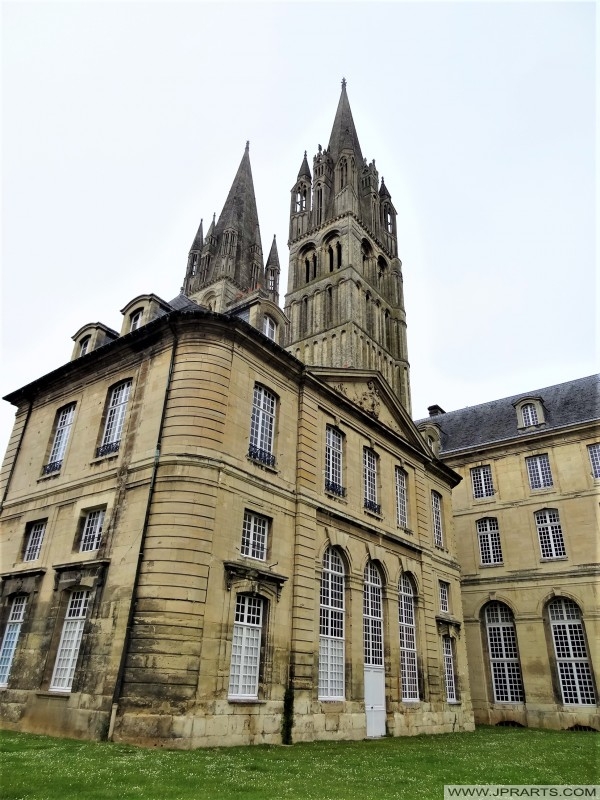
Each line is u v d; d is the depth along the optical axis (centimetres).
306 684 1831
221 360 1927
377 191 6338
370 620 2295
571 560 3375
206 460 1747
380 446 2723
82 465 2061
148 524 1664
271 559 1888
